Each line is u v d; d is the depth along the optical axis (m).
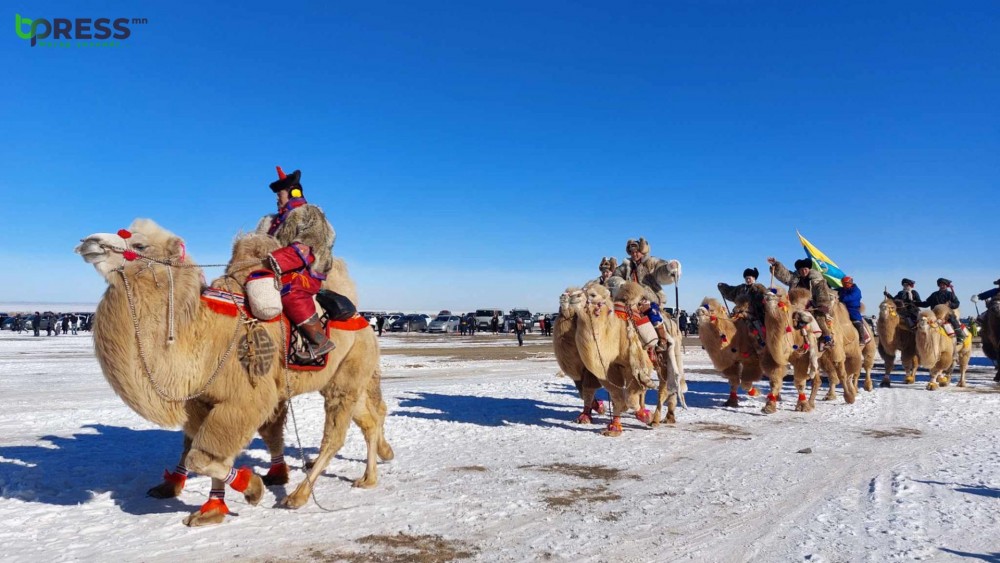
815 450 8.98
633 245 11.34
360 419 6.89
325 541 5.24
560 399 14.62
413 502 6.35
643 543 5.24
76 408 12.66
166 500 6.36
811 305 13.43
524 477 7.38
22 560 4.72
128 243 5.09
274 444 6.97
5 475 7.07
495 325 64.81
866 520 5.75
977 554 4.90
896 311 17.52
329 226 6.37
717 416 12.12
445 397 14.67
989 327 18.33
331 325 6.24
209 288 5.54
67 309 186.12
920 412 12.55
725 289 13.82
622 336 9.80
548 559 4.89
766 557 4.92
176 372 5.18
